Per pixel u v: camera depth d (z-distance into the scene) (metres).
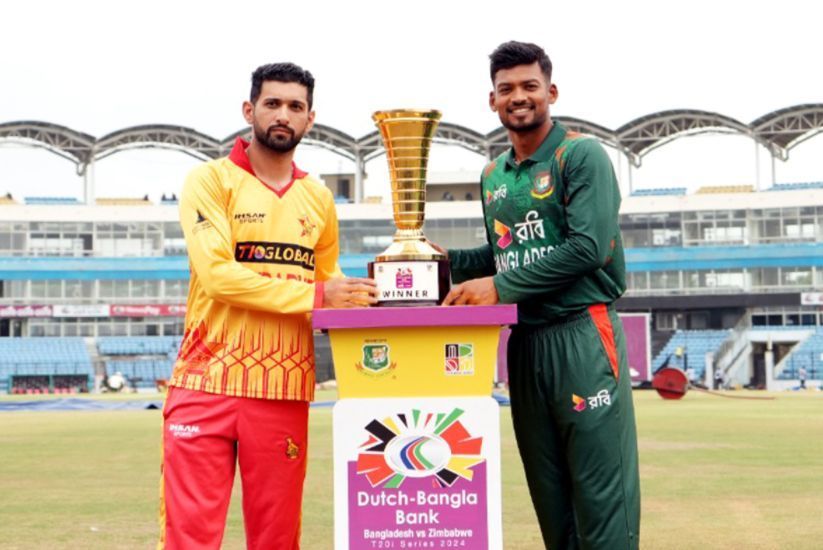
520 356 3.54
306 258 3.48
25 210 41.66
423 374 2.88
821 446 10.64
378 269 3.04
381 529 2.87
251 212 3.38
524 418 3.56
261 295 3.20
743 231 40.81
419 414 2.87
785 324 40.59
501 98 3.43
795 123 40.09
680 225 41.12
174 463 3.38
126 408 22.06
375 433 2.88
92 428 14.66
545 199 3.44
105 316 41.31
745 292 40.03
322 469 8.71
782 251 39.94
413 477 2.86
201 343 3.41
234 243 3.38
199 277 3.30
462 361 2.88
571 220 3.31
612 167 3.40
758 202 40.50
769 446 10.65
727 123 40.12
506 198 3.55
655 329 41.75
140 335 41.97
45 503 6.79
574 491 3.47
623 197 41.53
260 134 3.38
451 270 3.86
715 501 6.65
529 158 3.47
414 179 3.08
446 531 2.85
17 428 14.80
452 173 42.81
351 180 46.66
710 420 15.16
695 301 39.91
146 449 10.98
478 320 2.84
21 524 5.91
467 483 2.85
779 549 5.03
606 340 3.46
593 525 3.42
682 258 40.69
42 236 42.12
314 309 3.11
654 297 40.19
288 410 3.41
